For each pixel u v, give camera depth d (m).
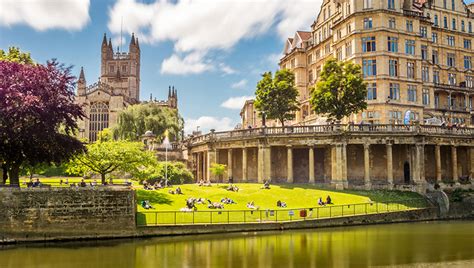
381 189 66.12
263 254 32.62
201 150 80.44
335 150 66.88
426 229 46.88
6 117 40.97
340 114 71.50
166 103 169.25
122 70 184.38
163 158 88.56
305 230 45.16
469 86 99.44
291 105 84.44
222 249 34.56
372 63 81.81
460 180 73.44
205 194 55.22
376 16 81.81
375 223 51.84
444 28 97.12
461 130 73.19
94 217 39.72
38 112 41.91
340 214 50.41
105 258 31.23
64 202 39.22
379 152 71.50
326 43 95.81
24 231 37.91
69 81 46.97
